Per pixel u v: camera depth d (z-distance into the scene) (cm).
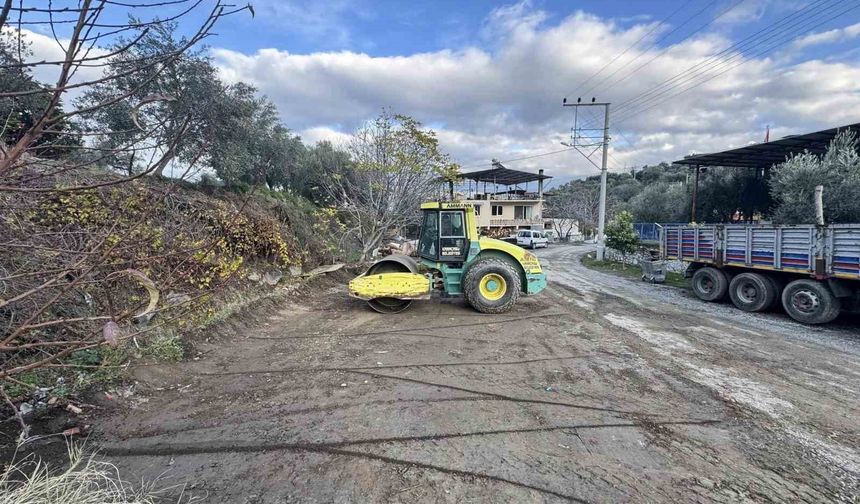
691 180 2475
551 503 238
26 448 269
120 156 254
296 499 236
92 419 312
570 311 763
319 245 1095
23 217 245
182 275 237
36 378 325
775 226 738
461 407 357
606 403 371
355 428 316
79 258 184
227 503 231
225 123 800
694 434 320
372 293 709
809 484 262
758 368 467
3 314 271
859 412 361
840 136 1148
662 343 562
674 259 1001
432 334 594
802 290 685
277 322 650
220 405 351
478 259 762
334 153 1591
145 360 414
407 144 1220
